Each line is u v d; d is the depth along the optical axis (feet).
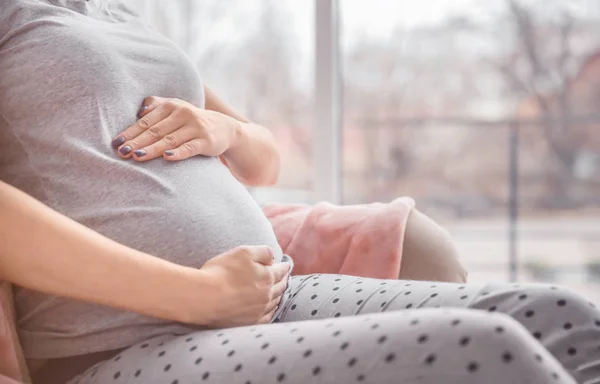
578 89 20.86
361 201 21.44
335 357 2.59
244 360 2.77
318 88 8.18
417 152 21.61
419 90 20.58
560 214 24.61
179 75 4.16
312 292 3.81
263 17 11.29
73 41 3.56
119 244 3.04
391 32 19.62
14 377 2.98
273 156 4.91
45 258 2.88
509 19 20.21
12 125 3.41
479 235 17.97
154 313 2.99
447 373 2.35
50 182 3.32
